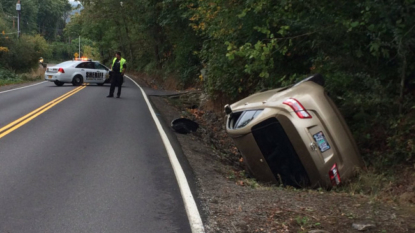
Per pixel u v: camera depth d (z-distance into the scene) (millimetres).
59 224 4859
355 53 8508
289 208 5219
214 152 9562
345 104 8195
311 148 6277
